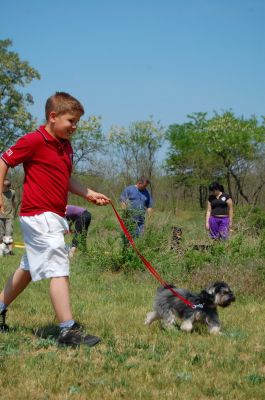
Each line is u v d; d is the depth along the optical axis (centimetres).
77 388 482
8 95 4700
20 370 521
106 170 3412
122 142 4425
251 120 4994
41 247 595
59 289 598
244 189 4403
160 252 1223
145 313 834
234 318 820
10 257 1594
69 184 661
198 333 724
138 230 1263
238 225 1309
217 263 1146
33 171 608
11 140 4697
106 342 639
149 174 3875
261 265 1084
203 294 720
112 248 1276
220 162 4725
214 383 509
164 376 521
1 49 4712
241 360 587
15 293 648
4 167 602
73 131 621
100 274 1230
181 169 4703
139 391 478
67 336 601
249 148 4662
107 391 477
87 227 1428
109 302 927
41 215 599
